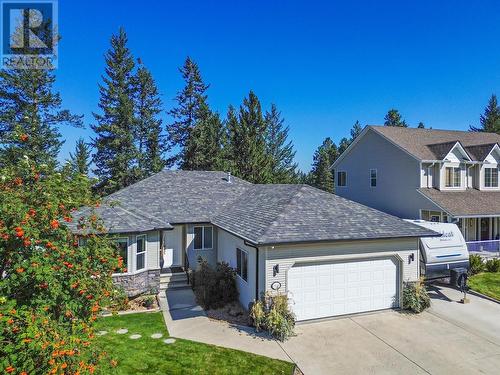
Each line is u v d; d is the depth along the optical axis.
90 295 6.72
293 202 15.44
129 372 9.06
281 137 58.53
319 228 13.37
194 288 16.75
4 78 30.45
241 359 9.91
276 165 55.50
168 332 11.77
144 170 41.66
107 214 15.78
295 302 12.70
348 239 12.84
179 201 21.44
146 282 15.98
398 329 12.11
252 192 22.20
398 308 14.05
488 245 23.53
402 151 27.02
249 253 13.60
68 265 6.47
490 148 27.41
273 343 11.00
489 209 23.83
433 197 24.55
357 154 32.19
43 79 32.16
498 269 20.03
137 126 42.16
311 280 12.90
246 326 12.34
